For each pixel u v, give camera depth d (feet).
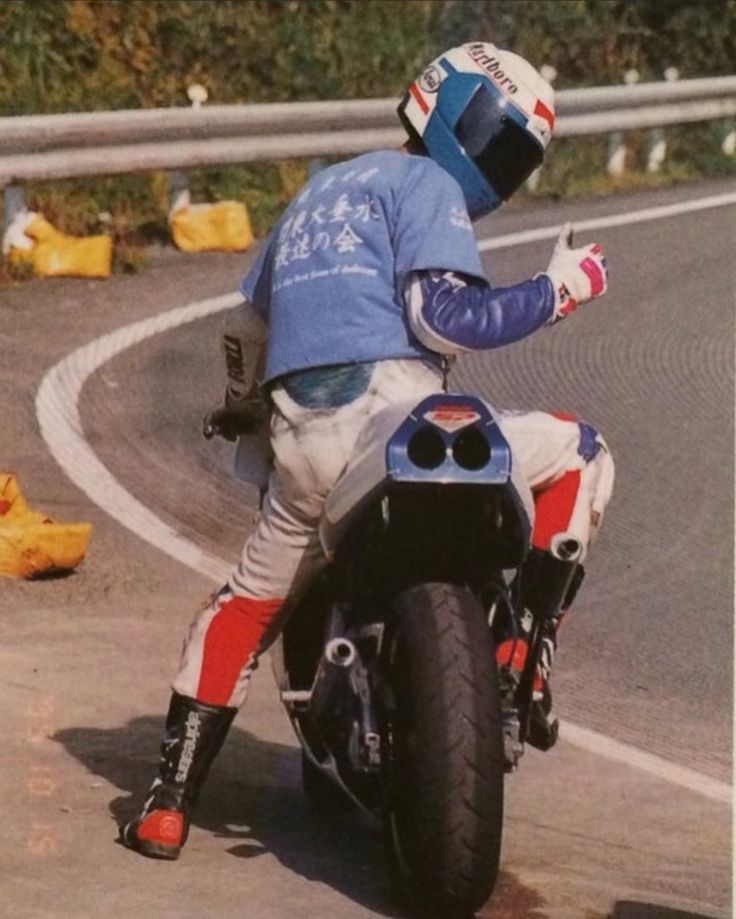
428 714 19.58
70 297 61.31
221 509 42.65
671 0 109.50
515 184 21.79
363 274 20.72
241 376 22.74
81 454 45.39
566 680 34.40
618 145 95.55
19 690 28.91
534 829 25.02
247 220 72.38
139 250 68.13
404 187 20.94
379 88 94.32
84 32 83.30
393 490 19.54
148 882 20.98
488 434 19.62
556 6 104.68
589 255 21.11
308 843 23.21
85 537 36.50
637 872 23.34
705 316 64.18
